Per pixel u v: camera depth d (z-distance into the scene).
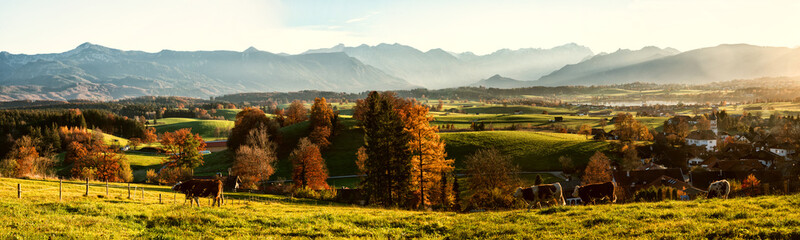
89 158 97.56
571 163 112.38
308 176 86.38
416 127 57.62
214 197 33.22
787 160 133.25
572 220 22.09
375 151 55.44
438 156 57.84
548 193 31.48
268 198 54.91
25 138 146.25
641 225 19.58
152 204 31.61
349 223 24.58
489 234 20.80
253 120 131.62
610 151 127.31
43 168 103.50
